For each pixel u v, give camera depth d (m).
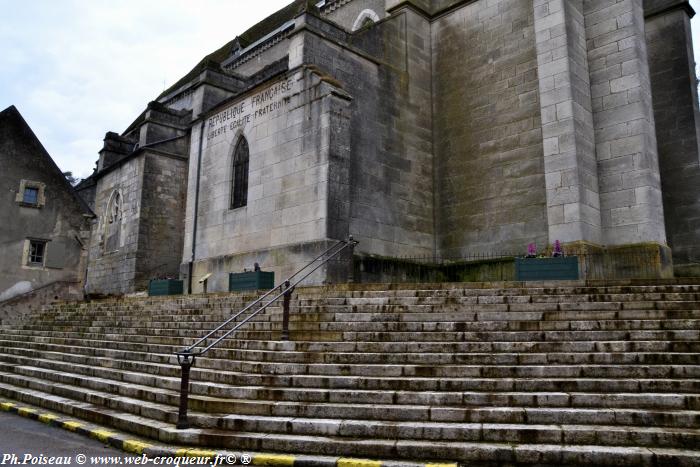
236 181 19.72
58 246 22.02
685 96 18.02
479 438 6.64
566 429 6.48
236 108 19.98
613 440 6.34
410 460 6.46
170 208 25.73
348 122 16.73
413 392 7.62
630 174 15.62
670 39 18.59
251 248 18.20
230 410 7.90
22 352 14.45
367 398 7.70
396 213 18.34
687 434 6.19
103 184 28.83
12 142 21.64
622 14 16.39
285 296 10.10
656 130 18.45
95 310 16.69
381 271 17.22
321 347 9.38
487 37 19.19
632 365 7.66
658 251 14.82
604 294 9.98
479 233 18.36
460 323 9.40
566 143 15.71
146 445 7.24
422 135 19.88
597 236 15.71
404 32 20.06
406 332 9.34
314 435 7.13
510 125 18.06
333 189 16.05
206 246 20.17
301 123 17.17
